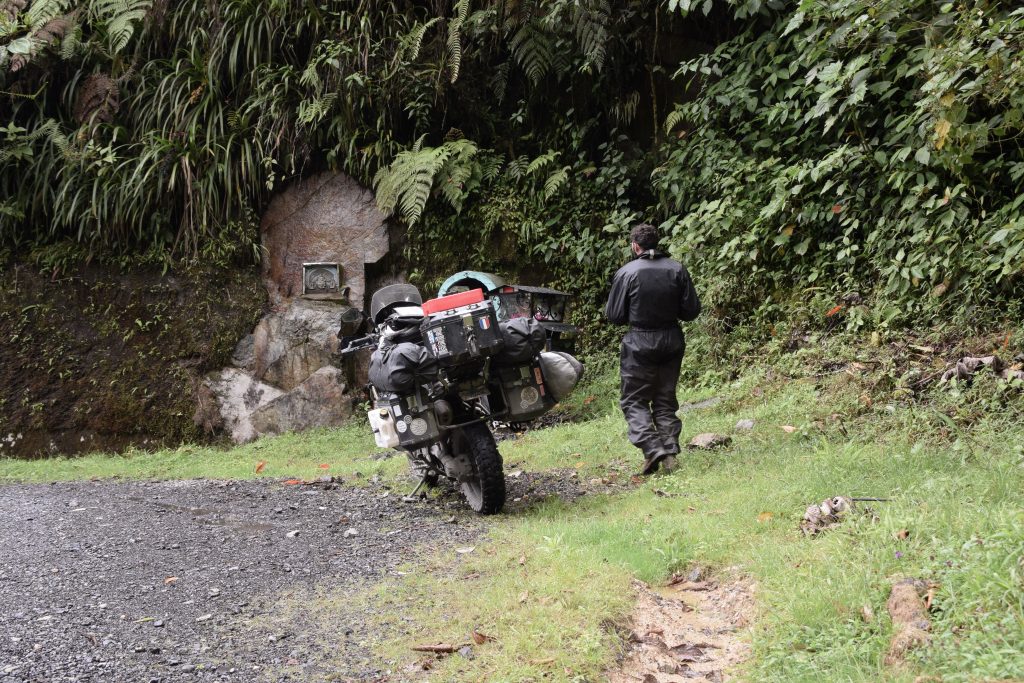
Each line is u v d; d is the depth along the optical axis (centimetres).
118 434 1002
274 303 1045
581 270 1071
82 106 1035
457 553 479
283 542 520
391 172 1011
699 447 661
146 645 363
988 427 550
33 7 982
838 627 336
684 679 334
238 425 1012
